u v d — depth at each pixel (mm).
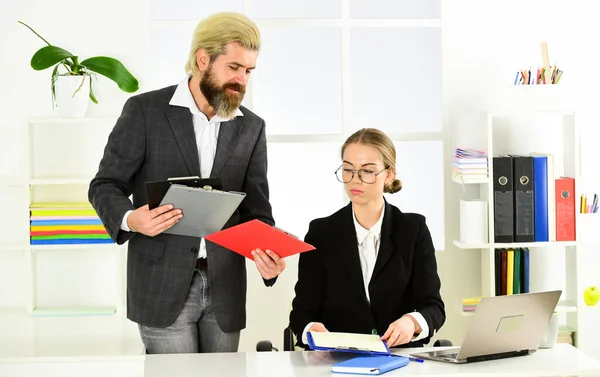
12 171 4508
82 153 4555
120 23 4484
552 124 4660
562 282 4734
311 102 5887
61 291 4598
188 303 3094
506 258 4430
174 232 2916
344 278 3203
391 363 2609
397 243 3215
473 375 2551
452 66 4602
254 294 4617
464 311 4516
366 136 3146
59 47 4391
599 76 4641
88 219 4328
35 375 3553
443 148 4629
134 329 4559
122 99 4523
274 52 5844
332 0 5953
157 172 3053
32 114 4500
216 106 2973
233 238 2781
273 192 5602
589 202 4672
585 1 4617
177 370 2639
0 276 4547
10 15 4438
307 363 2717
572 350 2861
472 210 4391
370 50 5957
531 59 4625
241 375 2580
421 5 5984
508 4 4598
